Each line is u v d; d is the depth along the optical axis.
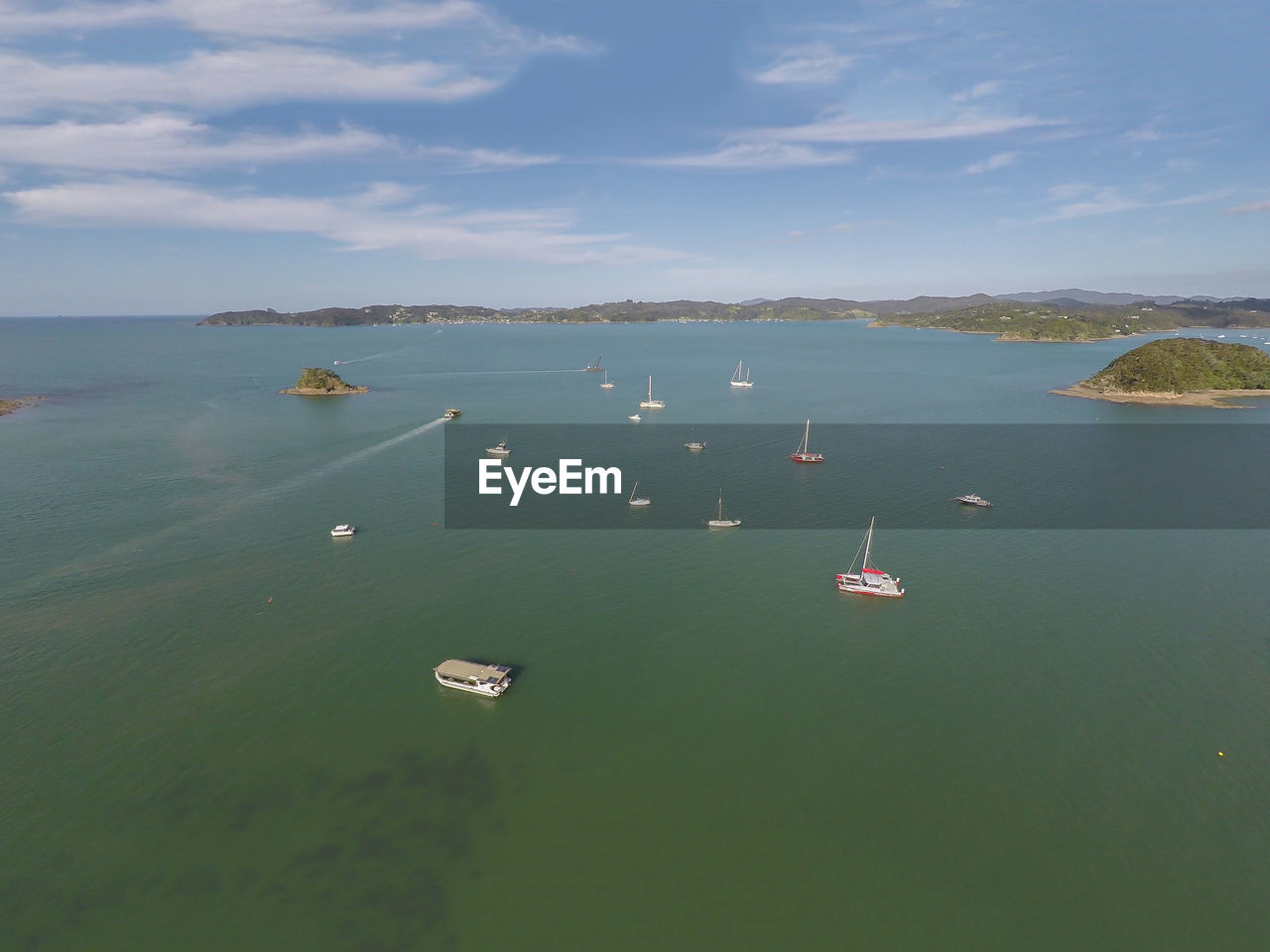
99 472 141.00
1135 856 49.97
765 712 65.88
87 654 73.81
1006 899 46.62
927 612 84.81
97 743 60.47
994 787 56.41
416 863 49.28
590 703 67.00
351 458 155.62
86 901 45.88
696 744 61.56
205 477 138.38
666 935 44.19
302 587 90.12
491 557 100.56
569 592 89.81
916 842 51.25
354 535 108.12
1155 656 74.56
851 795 55.66
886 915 45.56
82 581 90.69
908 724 64.12
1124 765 58.78
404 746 60.97
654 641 78.19
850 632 80.19
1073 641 77.94
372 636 78.50
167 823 52.19
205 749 60.09
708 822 53.03
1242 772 57.81
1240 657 74.25
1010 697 67.94
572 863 49.47
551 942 43.62
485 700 67.31
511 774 57.78
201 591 88.56
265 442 170.62
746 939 43.94
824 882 48.00
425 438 178.12
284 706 65.94
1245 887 47.47
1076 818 53.31
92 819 52.38
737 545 106.06
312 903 46.00
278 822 52.50
